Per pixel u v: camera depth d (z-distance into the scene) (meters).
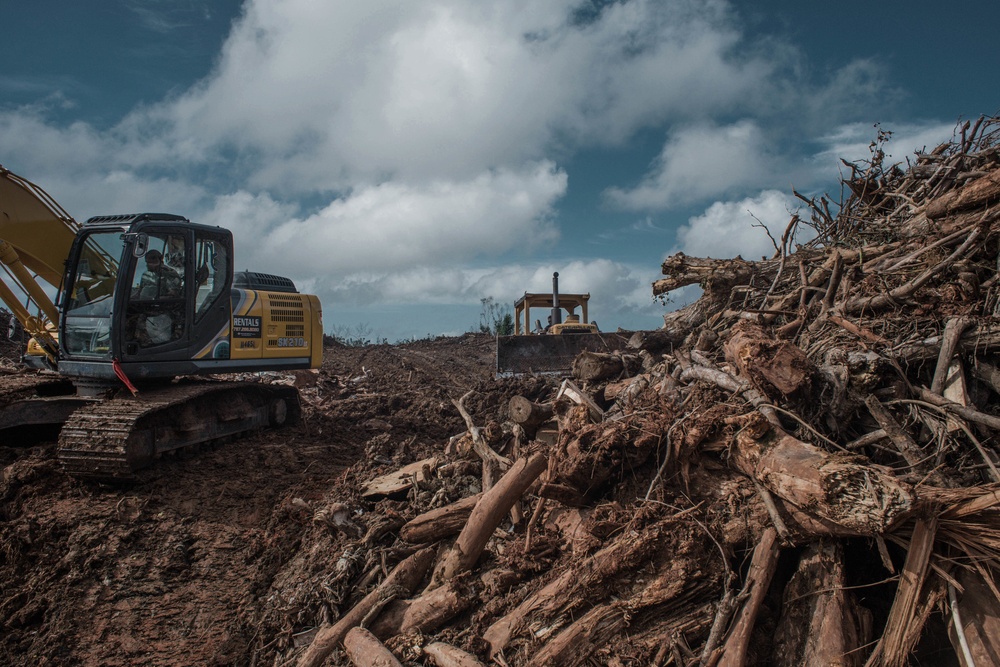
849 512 4.12
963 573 4.19
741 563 4.94
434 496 7.02
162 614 5.98
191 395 8.26
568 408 7.46
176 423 8.26
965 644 3.92
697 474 5.43
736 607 4.52
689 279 9.29
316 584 6.12
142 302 8.44
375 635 5.34
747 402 5.64
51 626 5.74
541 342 12.68
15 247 8.84
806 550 4.79
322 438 10.30
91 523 6.88
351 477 8.20
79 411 7.64
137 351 8.31
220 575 6.47
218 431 9.12
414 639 5.12
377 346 23.06
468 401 11.74
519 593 5.32
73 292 8.57
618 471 5.80
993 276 6.14
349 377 16.06
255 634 5.83
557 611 4.90
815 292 7.48
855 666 4.11
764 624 4.62
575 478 5.74
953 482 4.73
